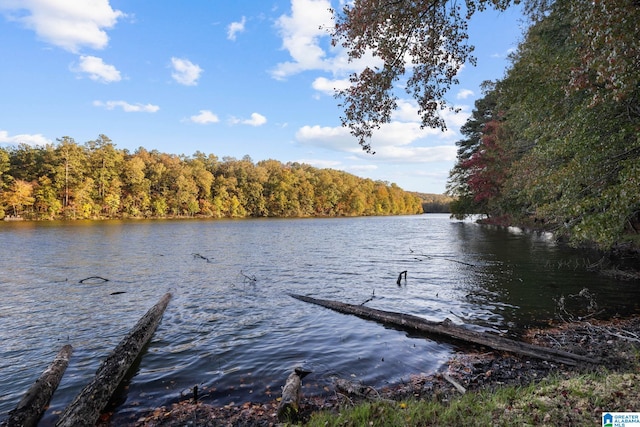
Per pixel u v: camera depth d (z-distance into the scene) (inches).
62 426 166.7
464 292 468.1
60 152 2571.4
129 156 3427.7
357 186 5064.0
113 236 1346.0
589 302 400.2
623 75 179.5
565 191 358.6
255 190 3870.6
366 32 233.6
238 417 187.9
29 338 311.4
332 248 1023.0
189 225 2201.0
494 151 1182.3
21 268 657.0
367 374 239.9
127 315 379.6
